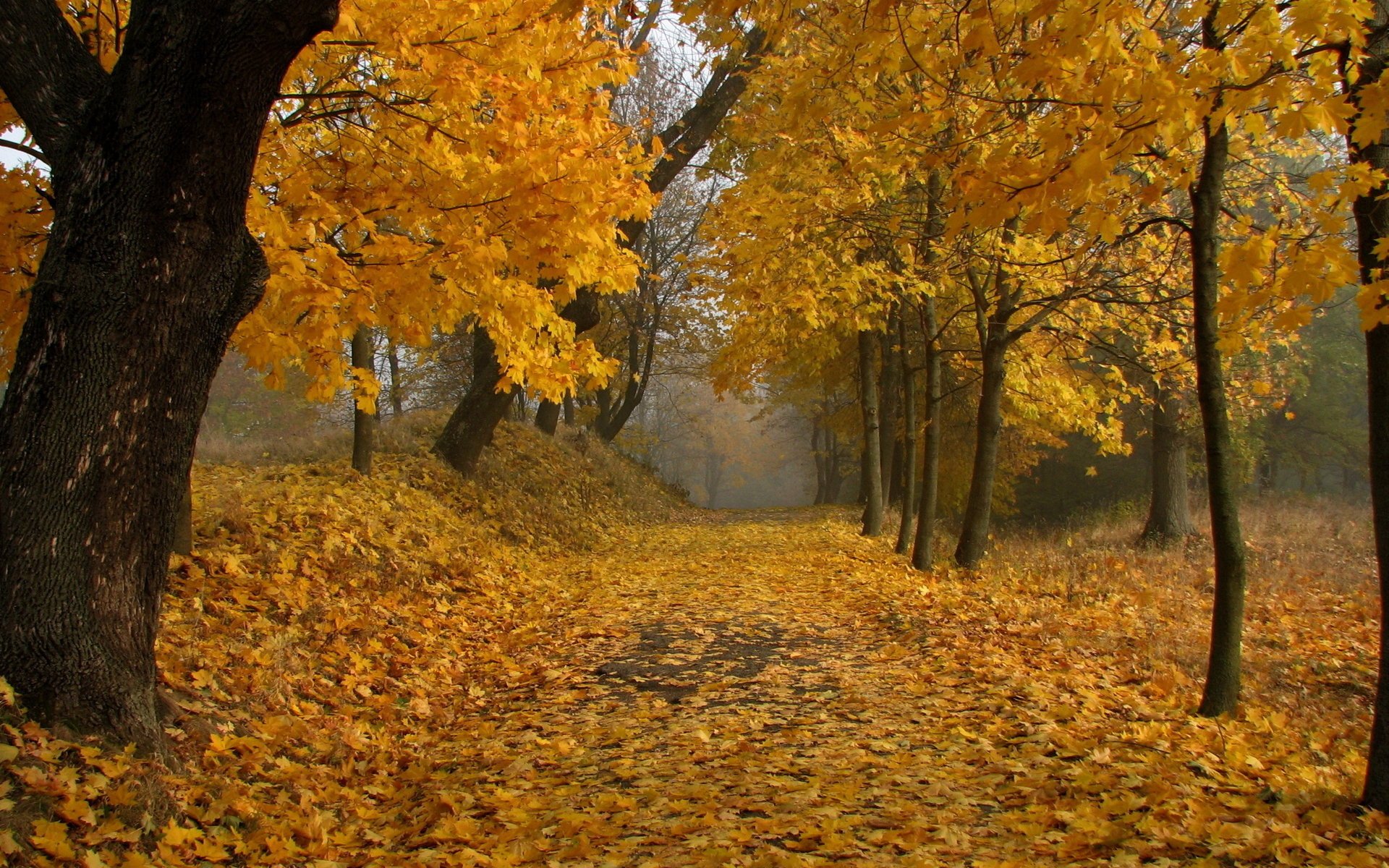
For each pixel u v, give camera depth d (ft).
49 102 11.39
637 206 19.89
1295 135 10.54
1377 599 33.99
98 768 10.10
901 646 23.09
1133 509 75.46
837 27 20.04
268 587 20.58
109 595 10.95
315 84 18.66
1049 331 37.35
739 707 17.80
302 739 14.85
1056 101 11.93
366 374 19.98
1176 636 26.27
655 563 42.42
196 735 12.81
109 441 10.87
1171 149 14.34
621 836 11.23
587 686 20.01
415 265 18.25
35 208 16.11
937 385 40.91
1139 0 14.17
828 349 55.42
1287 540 50.24
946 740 14.97
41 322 10.85
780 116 31.19
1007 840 10.64
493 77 17.38
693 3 14.06
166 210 11.01
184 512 20.39
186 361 11.55
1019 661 21.07
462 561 31.65
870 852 10.30
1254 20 10.44
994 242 31.14
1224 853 9.85
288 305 17.28
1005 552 46.44
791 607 29.86
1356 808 11.68
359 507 30.66
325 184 19.10
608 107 21.30
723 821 11.57
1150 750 13.91
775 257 32.86
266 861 10.41
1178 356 34.40
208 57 10.77
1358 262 11.87
